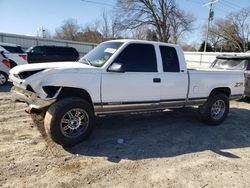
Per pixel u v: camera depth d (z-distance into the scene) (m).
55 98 4.38
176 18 44.41
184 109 7.44
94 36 61.38
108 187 3.42
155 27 45.12
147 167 4.02
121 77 4.92
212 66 10.38
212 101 6.28
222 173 3.96
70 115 4.52
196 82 5.98
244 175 3.93
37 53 17.12
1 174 3.58
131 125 6.02
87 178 3.61
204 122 6.44
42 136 4.97
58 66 4.61
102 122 6.11
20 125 5.56
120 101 4.98
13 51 13.96
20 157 4.09
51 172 3.71
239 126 6.54
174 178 3.73
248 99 10.30
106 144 4.81
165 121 6.52
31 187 3.33
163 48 5.55
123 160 4.21
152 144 4.96
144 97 5.26
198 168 4.08
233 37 66.38
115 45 5.19
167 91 5.55
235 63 9.70
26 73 4.49
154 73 5.33
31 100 4.43
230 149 4.96
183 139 5.33
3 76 11.28
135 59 5.13
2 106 7.19
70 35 65.94
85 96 4.77
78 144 4.70
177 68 5.71
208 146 5.04
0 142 4.62
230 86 6.66
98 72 4.69
